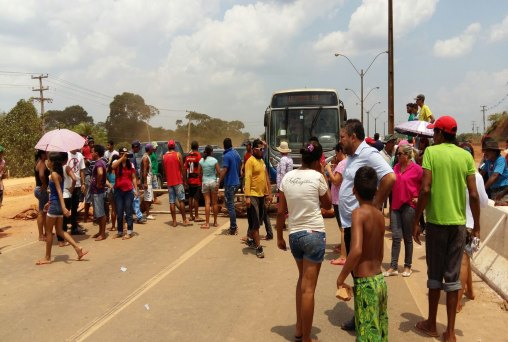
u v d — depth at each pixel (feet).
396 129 33.30
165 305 18.80
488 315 17.52
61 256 27.25
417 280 21.77
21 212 42.91
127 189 32.09
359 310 12.58
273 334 15.93
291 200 14.98
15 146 128.88
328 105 45.06
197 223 38.11
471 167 15.65
